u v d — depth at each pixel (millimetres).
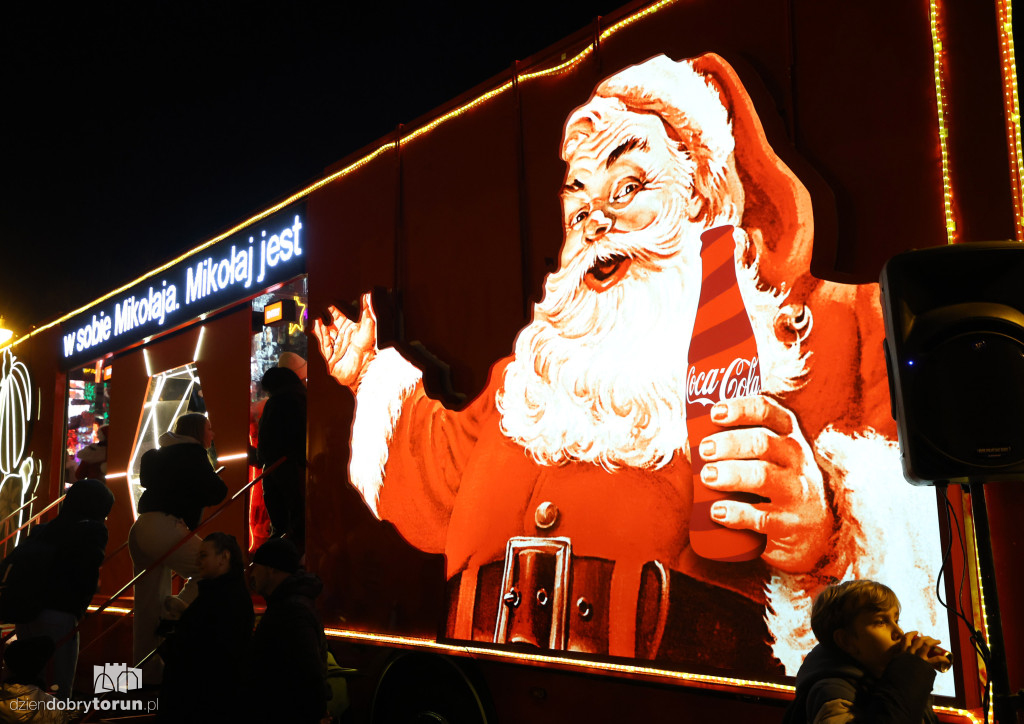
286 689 3605
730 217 2943
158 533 5641
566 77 3643
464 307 4016
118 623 6617
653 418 3115
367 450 4398
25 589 5746
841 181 2725
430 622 3895
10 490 8781
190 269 6469
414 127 4438
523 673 3586
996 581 2131
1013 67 2422
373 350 4438
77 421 8516
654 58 3260
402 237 4426
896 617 2127
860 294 2600
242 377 5879
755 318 2840
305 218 5242
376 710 4145
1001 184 2406
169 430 6902
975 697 2301
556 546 3389
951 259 2139
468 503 3781
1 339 9531
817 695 2037
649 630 3041
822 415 2648
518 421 3613
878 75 2668
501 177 3893
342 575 4461
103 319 7641
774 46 2941
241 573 4309
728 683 2779
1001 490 2365
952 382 2082
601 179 3406
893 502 2486
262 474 5281
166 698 4090
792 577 2676
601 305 3348
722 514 2865
